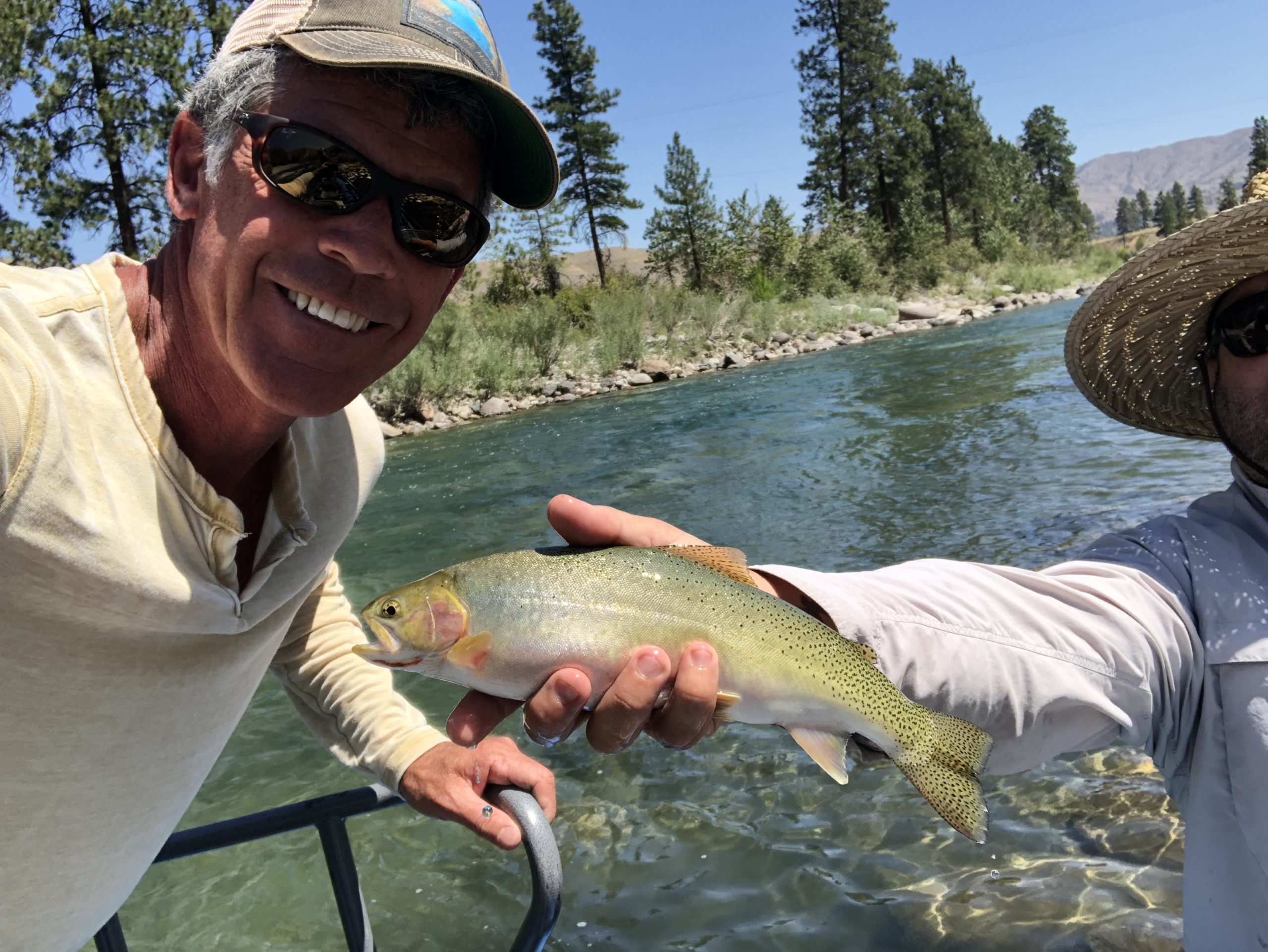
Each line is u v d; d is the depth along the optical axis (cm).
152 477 50
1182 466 259
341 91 50
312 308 52
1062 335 694
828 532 250
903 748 58
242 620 57
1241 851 57
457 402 710
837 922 101
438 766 66
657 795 132
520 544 283
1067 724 58
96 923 64
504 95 53
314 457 62
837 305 1223
